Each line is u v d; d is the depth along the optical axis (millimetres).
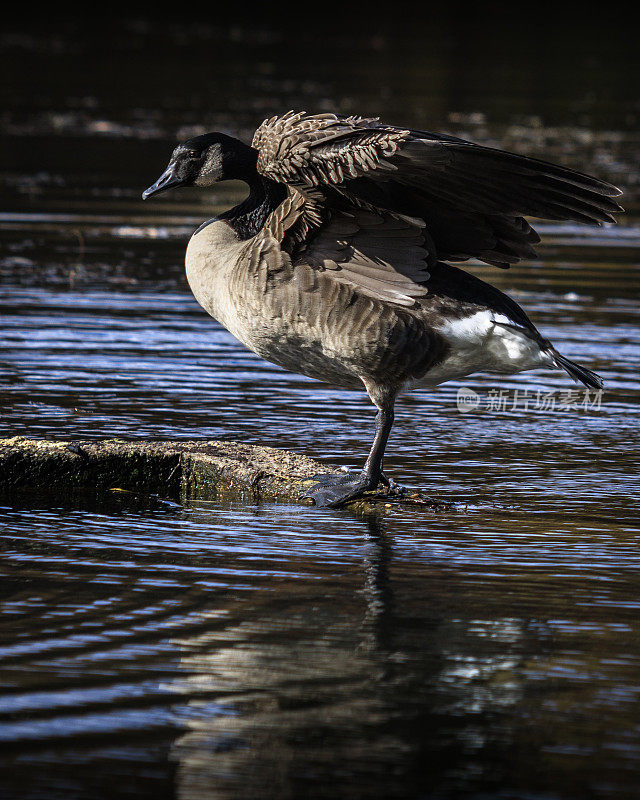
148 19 68312
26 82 43531
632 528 10656
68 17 67250
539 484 11859
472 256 11898
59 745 6809
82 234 23281
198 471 11734
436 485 11797
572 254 23234
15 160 29938
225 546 10062
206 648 8008
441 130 34156
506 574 9508
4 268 20516
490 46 60844
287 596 8945
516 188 10734
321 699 7355
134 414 13609
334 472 11703
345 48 57906
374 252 11250
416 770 6633
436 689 7512
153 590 9000
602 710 7293
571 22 73188
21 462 11492
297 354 11836
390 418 11641
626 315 18672
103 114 36906
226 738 6918
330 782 6523
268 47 57312
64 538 10172
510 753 6809
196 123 35188
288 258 11258
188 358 16188
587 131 36656
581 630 8445
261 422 13625
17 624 8305
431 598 8977
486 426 13914
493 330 11219
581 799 6398
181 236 23562
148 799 6348
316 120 10578
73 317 17875
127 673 7629
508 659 7949
